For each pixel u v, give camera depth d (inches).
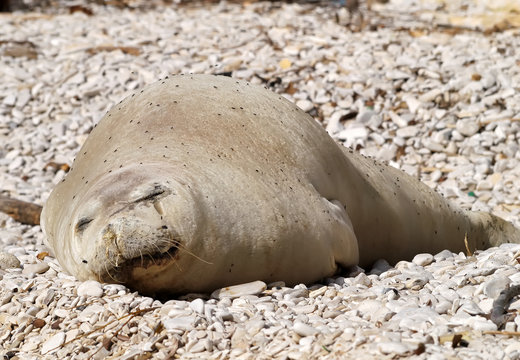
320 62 1282.0
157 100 695.1
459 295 569.9
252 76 1240.8
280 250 616.7
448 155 1105.4
